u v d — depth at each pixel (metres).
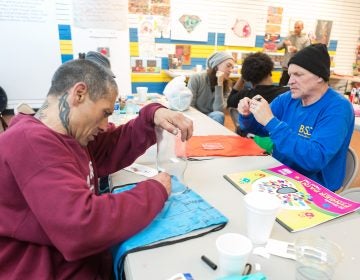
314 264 0.63
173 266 0.65
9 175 0.68
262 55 2.21
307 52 1.37
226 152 1.39
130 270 0.64
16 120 0.80
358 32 5.89
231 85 3.35
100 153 1.09
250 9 4.98
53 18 3.79
